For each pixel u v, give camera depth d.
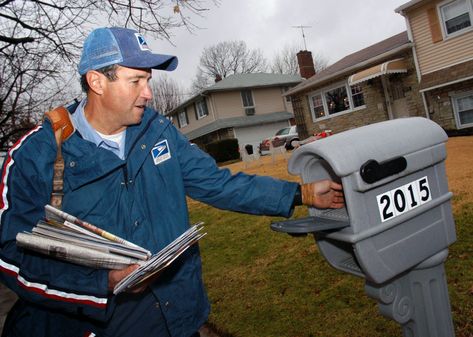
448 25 13.54
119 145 1.66
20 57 7.91
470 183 4.57
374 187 1.36
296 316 3.00
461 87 13.38
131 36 1.54
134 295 1.67
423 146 1.45
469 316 2.42
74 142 1.52
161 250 1.51
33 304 1.56
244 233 5.26
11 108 8.77
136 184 1.62
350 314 2.81
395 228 1.42
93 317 1.44
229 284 3.92
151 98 1.59
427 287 1.55
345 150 1.34
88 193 1.53
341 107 18.66
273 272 3.86
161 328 1.71
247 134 27.23
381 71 14.66
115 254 1.37
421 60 14.48
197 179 1.75
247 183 1.73
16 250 1.40
